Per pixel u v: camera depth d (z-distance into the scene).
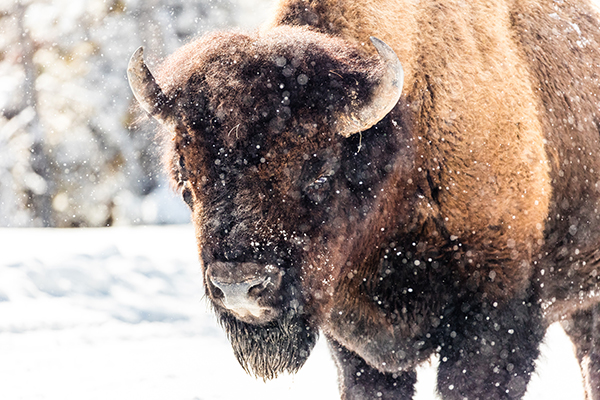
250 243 8.48
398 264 10.84
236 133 8.69
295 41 9.45
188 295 27.09
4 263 27.67
